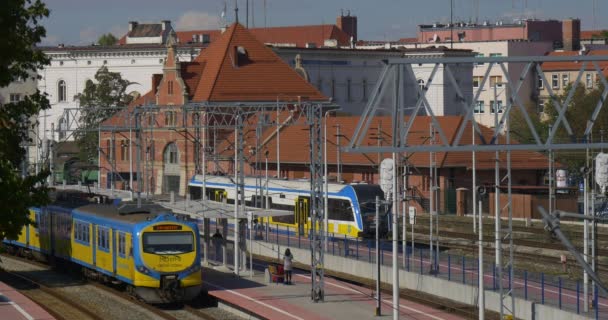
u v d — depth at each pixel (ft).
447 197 365.40
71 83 551.18
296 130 421.18
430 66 546.26
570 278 220.02
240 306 189.16
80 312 191.72
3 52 167.63
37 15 172.24
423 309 189.16
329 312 184.14
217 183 353.51
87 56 545.85
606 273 220.43
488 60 113.70
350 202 291.17
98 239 217.77
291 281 221.05
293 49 515.91
